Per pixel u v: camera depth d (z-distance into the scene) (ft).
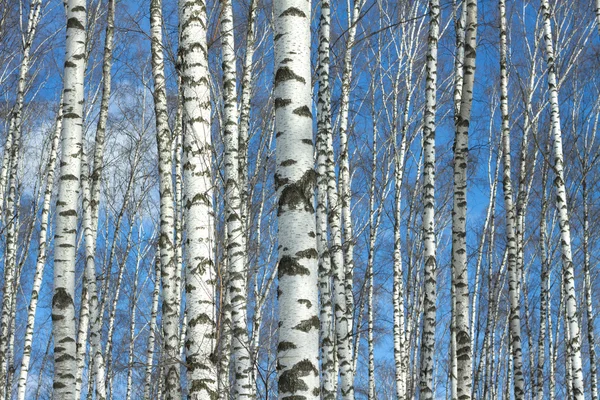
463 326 27.50
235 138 29.07
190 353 19.51
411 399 59.11
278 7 16.34
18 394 45.27
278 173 15.48
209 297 19.76
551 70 38.29
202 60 20.58
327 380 32.42
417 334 65.16
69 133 24.47
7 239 48.21
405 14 56.70
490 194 64.28
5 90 58.49
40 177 63.16
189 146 20.18
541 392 54.90
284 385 14.42
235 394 25.94
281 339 14.67
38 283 46.73
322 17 34.14
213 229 20.21
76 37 25.17
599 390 81.76
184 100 20.44
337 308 34.40
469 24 29.96
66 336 22.93
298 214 15.14
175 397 23.20
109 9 36.70
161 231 26.73
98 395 33.71
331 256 34.73
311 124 15.85
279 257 15.11
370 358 54.24
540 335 56.34
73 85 24.81
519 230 48.65
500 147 62.13
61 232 23.67
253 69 50.16
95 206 36.76
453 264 28.50
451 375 35.83
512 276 39.73
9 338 56.75
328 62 33.99
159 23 28.58
